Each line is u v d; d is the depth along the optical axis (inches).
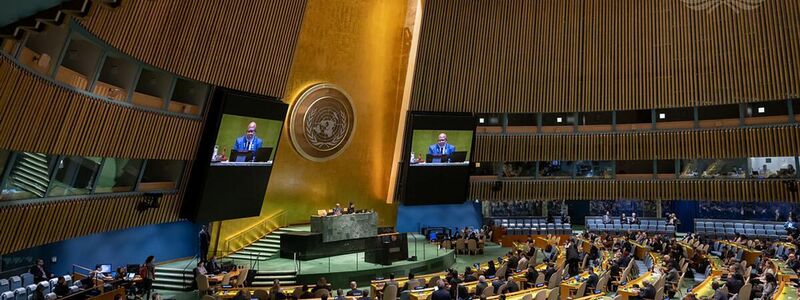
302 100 828.6
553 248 858.8
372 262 708.7
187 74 605.9
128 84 542.6
